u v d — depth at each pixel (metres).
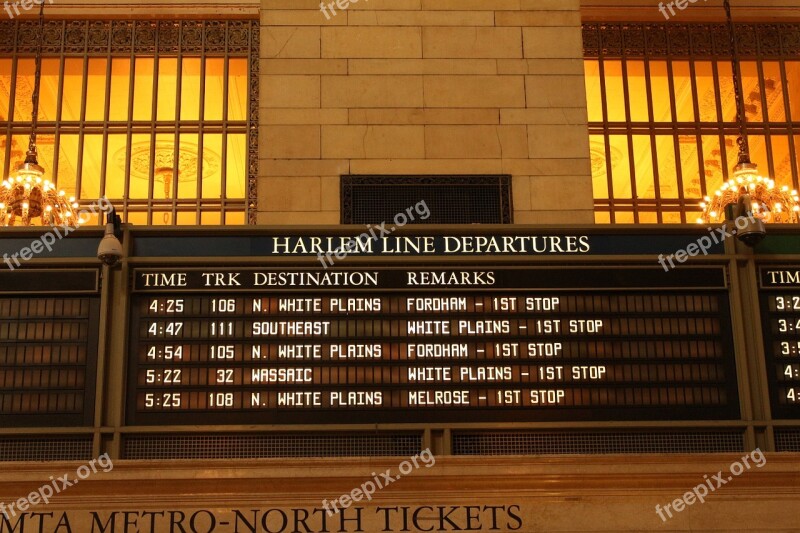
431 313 9.05
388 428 8.62
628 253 9.27
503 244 9.28
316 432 8.65
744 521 8.25
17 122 13.69
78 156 13.48
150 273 9.05
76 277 8.96
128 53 13.90
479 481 8.23
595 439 8.73
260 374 8.84
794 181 13.98
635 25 14.41
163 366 8.84
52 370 8.75
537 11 12.30
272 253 9.16
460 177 11.54
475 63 12.07
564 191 11.65
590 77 14.19
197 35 13.98
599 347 9.02
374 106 11.86
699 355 9.02
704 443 8.77
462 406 8.80
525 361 8.95
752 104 14.30
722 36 14.48
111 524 8.08
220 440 8.63
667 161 13.98
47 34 14.00
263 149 11.65
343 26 12.13
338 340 8.95
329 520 8.13
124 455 8.56
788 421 8.74
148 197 13.30
